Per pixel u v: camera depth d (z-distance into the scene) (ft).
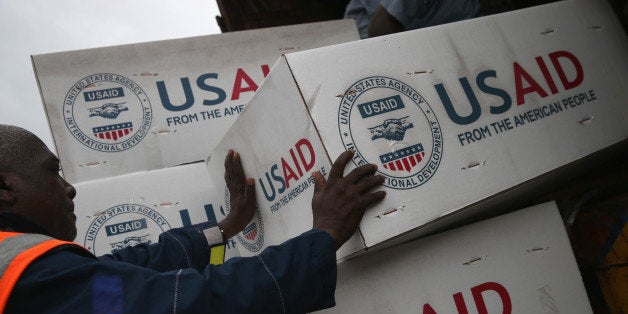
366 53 3.73
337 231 3.25
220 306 2.84
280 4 13.01
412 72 3.81
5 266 2.65
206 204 5.44
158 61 6.01
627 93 4.67
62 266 2.72
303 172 3.70
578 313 4.04
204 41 6.21
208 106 6.03
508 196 4.19
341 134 3.46
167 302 2.73
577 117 4.32
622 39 4.86
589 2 4.83
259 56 6.34
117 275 2.78
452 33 4.09
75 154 5.53
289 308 3.00
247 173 4.47
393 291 3.69
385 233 3.35
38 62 5.67
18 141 3.23
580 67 4.52
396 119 3.62
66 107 5.63
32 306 2.61
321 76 3.55
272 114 3.88
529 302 3.94
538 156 4.01
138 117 5.80
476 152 3.78
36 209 3.19
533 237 4.09
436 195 3.55
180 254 4.07
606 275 4.86
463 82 3.96
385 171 3.46
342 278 3.63
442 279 3.80
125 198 5.21
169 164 5.75
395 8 6.08
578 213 5.11
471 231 3.95
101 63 5.84
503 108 4.02
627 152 5.50
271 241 4.33
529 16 4.49
